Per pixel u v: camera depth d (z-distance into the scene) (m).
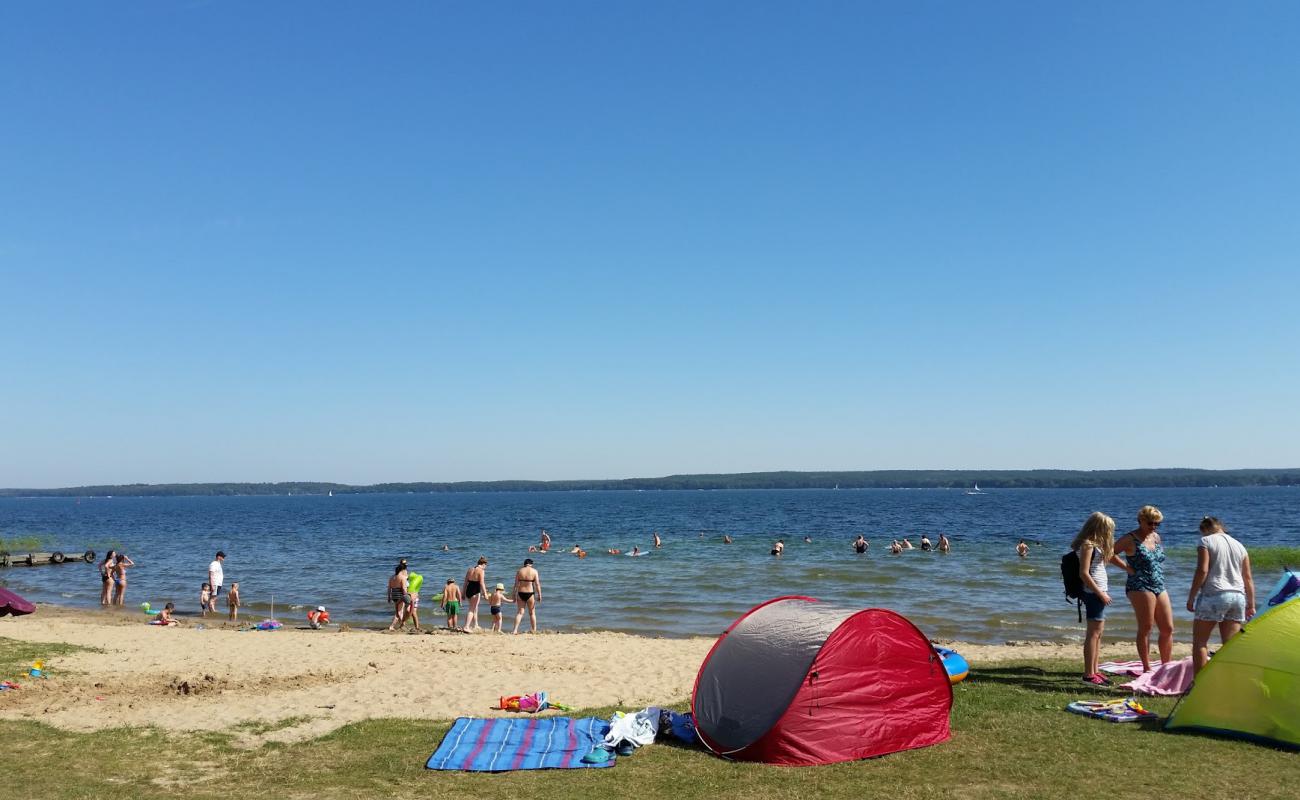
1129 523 69.25
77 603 29.25
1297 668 7.94
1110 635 19.28
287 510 143.12
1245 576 9.98
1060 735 8.45
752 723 8.27
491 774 7.95
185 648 16.73
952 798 6.82
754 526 72.88
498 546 52.19
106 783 7.76
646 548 48.88
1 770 8.12
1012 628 20.72
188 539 63.06
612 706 11.12
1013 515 89.88
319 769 8.18
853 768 7.75
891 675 8.39
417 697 11.73
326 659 15.27
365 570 38.59
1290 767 7.32
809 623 8.65
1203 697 8.45
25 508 183.38
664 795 7.19
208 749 8.96
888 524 74.12
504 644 17.53
